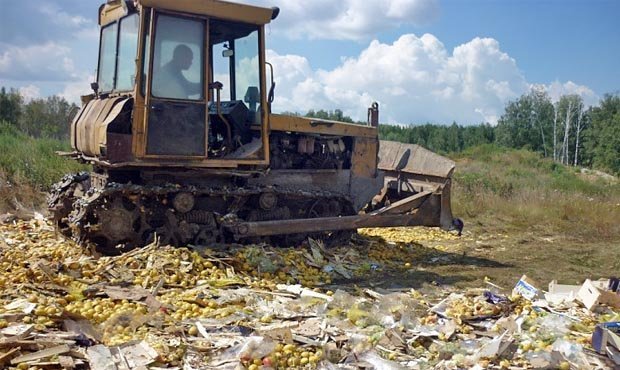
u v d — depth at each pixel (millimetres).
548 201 17469
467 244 12148
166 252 7551
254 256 8258
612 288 7227
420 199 10430
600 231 14344
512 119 55250
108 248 8039
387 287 8164
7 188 12578
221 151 8867
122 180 8391
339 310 6152
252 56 8930
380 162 11883
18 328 4809
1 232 9297
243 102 9141
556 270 9859
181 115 8062
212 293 6641
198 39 8164
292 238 9727
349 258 9688
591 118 53062
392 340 5434
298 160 10156
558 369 4980
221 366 4695
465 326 6020
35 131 27969
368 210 11648
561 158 52500
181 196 8367
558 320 6062
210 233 8656
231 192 8758
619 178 35625
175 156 8031
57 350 4500
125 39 8398
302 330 5516
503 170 30016
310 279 8312
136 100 7770
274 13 8797
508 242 12586
